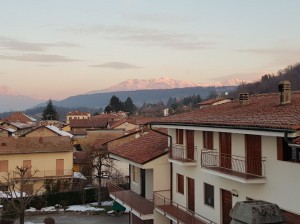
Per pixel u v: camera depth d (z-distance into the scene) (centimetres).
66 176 4794
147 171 2472
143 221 2545
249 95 2289
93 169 4897
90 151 5378
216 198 1833
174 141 2272
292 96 1859
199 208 2003
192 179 2088
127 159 2489
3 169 4638
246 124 1410
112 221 3522
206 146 1931
